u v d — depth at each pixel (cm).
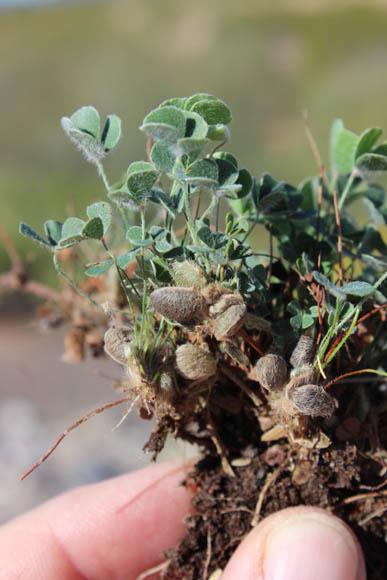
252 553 14
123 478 19
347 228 15
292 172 112
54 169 128
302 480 14
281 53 160
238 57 162
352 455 14
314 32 165
